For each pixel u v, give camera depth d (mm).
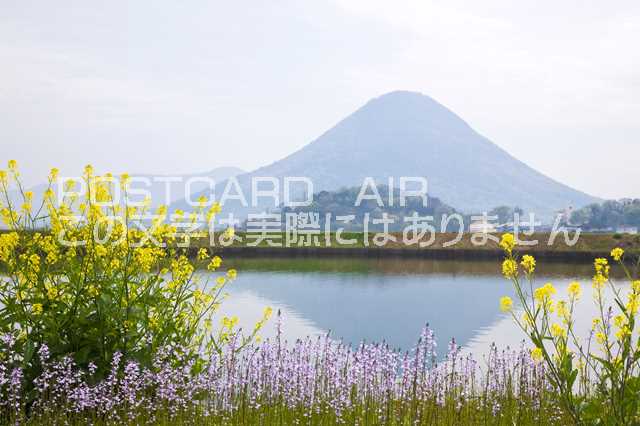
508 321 31109
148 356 9383
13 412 8133
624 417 6609
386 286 50906
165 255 10578
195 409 8734
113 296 9367
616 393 6727
